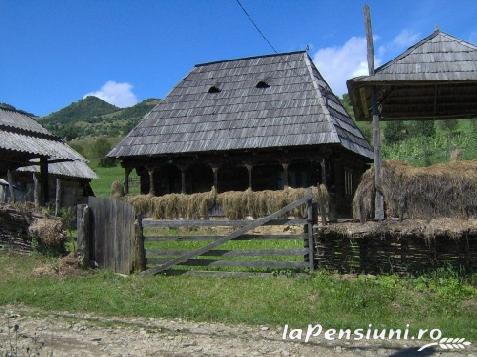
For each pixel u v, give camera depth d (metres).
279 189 22.55
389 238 9.80
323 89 24.41
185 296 9.30
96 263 11.86
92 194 36.53
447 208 10.41
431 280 9.08
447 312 8.01
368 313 8.11
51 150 23.33
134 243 11.30
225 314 8.24
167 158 23.02
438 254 9.53
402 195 10.70
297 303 8.61
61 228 13.41
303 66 24.61
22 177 27.92
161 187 24.62
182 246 14.27
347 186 24.25
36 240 13.08
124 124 166.62
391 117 15.50
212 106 24.25
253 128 22.06
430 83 11.46
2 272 11.45
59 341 7.14
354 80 11.51
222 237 10.88
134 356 6.50
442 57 11.61
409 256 9.67
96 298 9.30
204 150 21.88
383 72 11.50
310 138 20.47
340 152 22.05
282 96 23.25
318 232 10.22
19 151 20.81
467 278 9.18
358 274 9.91
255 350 6.68
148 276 10.95
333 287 8.88
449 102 14.67
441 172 10.58
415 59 11.67
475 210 10.26
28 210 13.55
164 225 11.25
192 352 6.62
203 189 23.94
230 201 19.89
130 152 23.17
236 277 10.45
